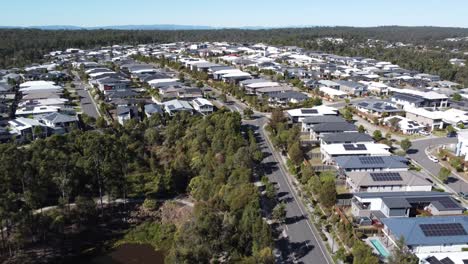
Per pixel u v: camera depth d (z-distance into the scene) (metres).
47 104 96.62
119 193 55.06
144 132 76.62
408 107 98.56
